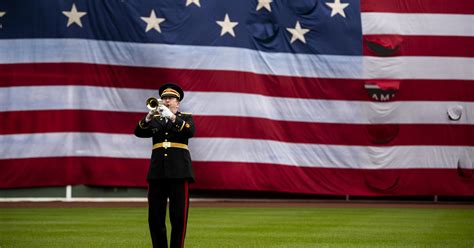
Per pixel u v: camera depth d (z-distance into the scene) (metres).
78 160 79.38
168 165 28.19
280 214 64.88
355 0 87.06
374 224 52.84
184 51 82.44
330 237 41.97
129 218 57.59
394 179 85.31
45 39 79.81
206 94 82.38
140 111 80.81
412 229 48.44
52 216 59.91
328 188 84.38
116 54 80.88
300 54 85.56
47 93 79.31
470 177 86.25
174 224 28.31
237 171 82.00
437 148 86.00
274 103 84.44
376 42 86.56
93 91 80.06
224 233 44.41
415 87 86.38
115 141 80.00
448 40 87.25
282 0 85.81
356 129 85.38
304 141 84.56
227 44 83.50
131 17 81.50
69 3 80.69
